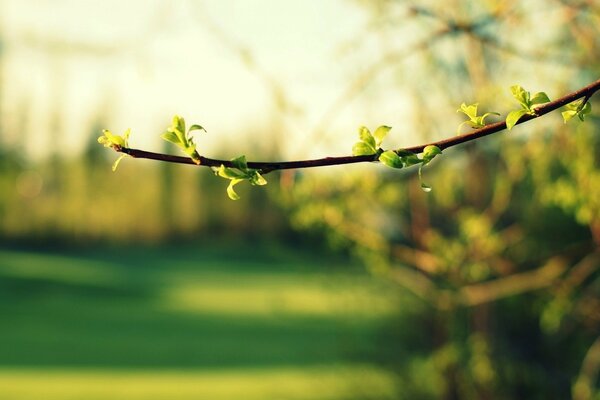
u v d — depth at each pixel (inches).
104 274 1092.5
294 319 594.2
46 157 1428.4
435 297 133.8
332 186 107.5
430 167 112.7
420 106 110.9
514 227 136.9
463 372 159.9
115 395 381.1
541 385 161.8
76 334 595.8
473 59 106.7
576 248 118.2
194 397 374.9
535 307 138.5
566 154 99.8
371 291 190.7
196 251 1534.2
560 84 99.5
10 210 1465.3
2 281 902.4
